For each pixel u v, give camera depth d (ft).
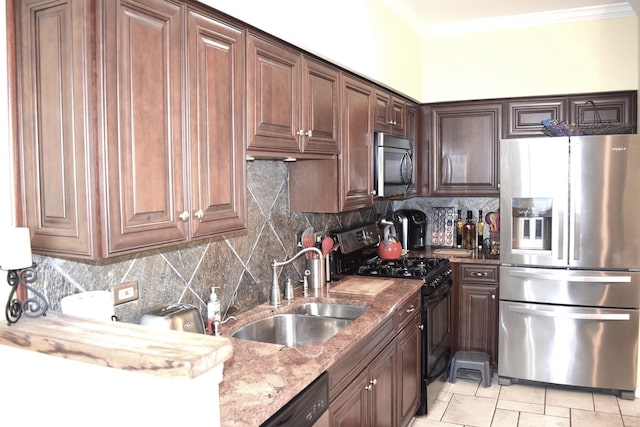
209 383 3.94
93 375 4.26
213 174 5.90
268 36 6.98
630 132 12.10
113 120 4.61
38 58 4.82
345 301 9.07
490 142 13.97
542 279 12.22
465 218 15.57
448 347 13.00
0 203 5.00
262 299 8.95
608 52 12.81
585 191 11.73
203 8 5.70
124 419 4.11
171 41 5.24
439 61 14.26
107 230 4.58
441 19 13.38
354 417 7.22
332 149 8.95
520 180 12.21
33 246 5.01
